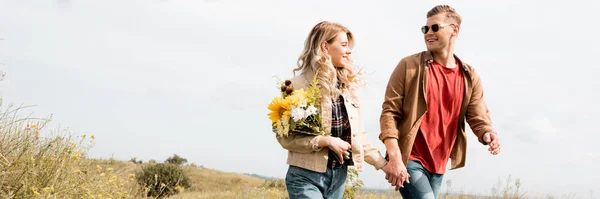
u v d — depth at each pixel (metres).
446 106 3.68
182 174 21.42
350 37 3.21
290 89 3.07
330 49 3.07
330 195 3.07
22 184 4.49
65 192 4.87
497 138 3.69
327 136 2.90
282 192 10.54
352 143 3.09
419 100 3.57
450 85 3.67
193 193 16.31
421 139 3.61
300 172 2.94
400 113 3.62
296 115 2.88
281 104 2.99
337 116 3.08
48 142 5.38
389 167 3.38
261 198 10.55
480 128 3.76
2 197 4.26
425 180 3.57
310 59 3.17
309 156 2.93
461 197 7.08
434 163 3.60
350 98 3.15
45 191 4.42
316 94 2.98
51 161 5.17
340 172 3.06
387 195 8.09
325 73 2.99
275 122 3.04
